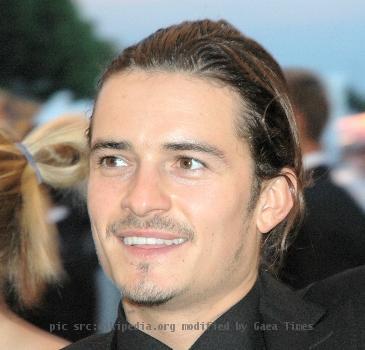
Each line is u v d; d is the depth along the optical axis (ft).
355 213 25.64
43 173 19.25
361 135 26.91
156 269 14.83
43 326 25.86
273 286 16.57
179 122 14.88
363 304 16.53
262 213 16.07
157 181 14.84
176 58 15.42
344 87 27.84
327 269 24.95
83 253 26.27
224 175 15.10
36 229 19.25
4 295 19.21
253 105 15.69
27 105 29.66
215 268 15.14
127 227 14.85
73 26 30.04
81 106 29.71
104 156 15.28
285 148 16.29
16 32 30.22
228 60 15.64
